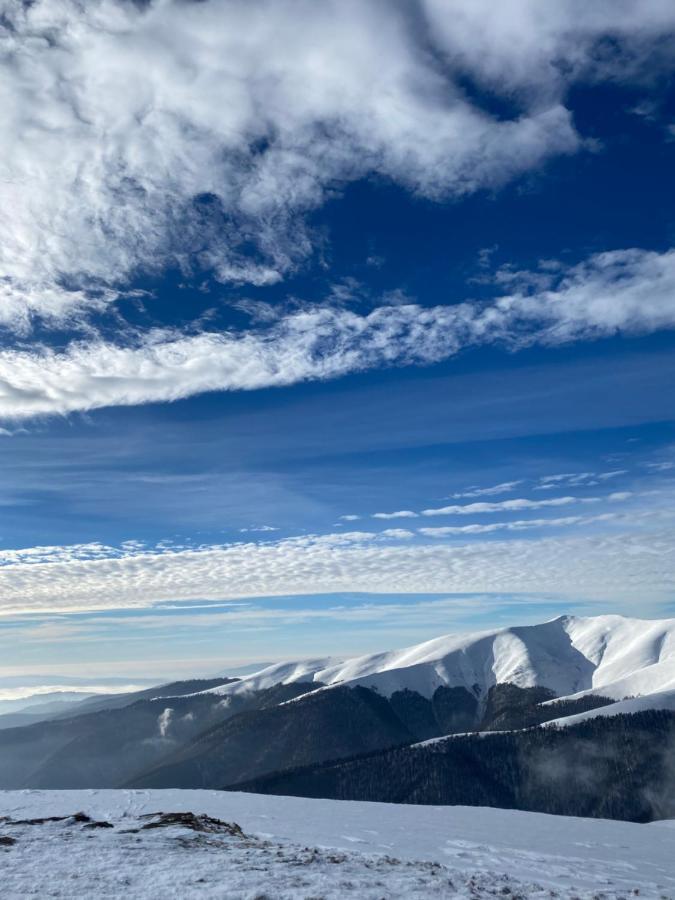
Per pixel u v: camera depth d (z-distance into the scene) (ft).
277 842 93.15
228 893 55.36
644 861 109.60
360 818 143.02
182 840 83.25
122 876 60.90
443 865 87.10
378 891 60.64
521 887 71.41
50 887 56.44
